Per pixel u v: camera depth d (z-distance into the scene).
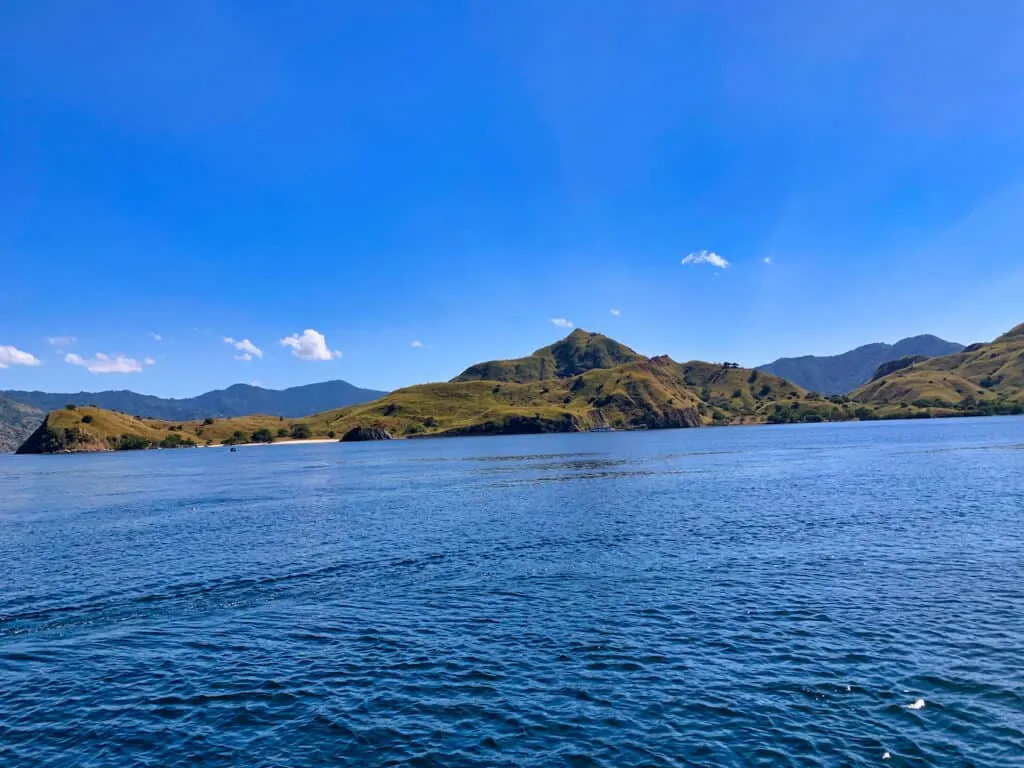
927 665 24.45
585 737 20.44
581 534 52.88
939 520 53.72
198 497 93.06
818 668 24.67
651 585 36.72
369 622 31.78
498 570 41.31
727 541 48.22
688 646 27.38
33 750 20.41
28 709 23.19
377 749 20.05
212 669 26.41
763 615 30.89
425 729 21.17
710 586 36.12
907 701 21.78
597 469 122.81
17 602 36.38
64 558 48.06
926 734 19.78
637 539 50.06
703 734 20.34
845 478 92.00
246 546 51.38
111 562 46.25
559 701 22.84
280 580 40.28
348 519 65.56
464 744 20.22
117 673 26.22
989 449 138.00
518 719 21.67
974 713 20.83
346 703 23.12
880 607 31.34
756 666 25.11
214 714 22.56
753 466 118.94
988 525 50.72
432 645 28.38
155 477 141.88
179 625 32.12
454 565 43.00
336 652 27.89
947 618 29.39
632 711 21.97
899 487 78.31
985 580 35.22
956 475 89.62
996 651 25.47
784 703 22.08
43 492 110.94
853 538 47.69
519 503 75.06
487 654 27.17
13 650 29.05
